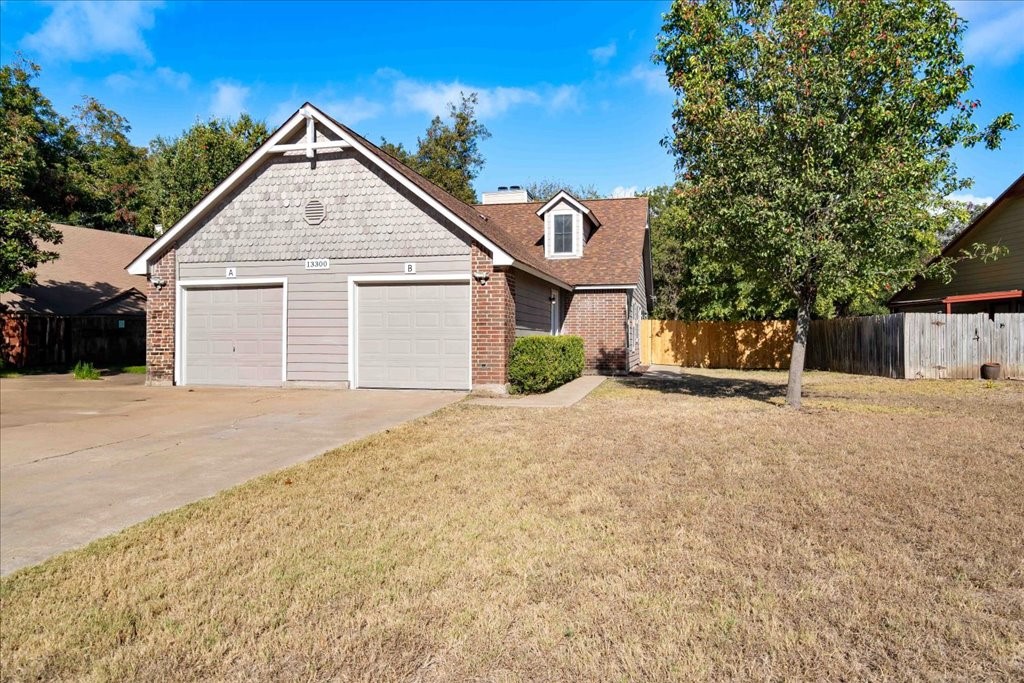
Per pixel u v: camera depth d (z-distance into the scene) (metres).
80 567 4.12
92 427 9.17
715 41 12.95
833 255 10.26
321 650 3.07
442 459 6.99
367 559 4.15
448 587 3.71
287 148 13.40
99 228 34.75
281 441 8.17
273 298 13.82
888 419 9.68
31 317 21.00
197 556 4.27
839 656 2.92
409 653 3.02
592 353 18.81
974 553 4.12
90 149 35.25
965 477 6.04
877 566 3.93
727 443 7.73
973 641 3.04
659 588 3.64
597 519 4.87
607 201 23.28
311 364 13.55
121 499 5.71
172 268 14.13
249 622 3.35
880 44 11.03
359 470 6.55
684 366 25.33
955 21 12.60
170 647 3.13
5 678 2.90
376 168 13.27
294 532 4.71
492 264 12.60
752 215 10.73
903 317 17.50
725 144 11.33
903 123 11.21
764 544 4.32
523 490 5.71
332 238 13.45
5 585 3.87
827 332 22.56
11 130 19.34
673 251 37.59
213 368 14.09
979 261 20.45
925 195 11.52
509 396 12.41
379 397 12.14
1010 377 16.80
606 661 2.91
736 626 3.20
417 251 13.05
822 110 10.77
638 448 7.46
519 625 3.24
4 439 8.32
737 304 27.88
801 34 10.64
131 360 24.67
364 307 13.39
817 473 6.22
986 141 13.14
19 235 17.59
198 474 6.57
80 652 3.11
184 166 33.59
